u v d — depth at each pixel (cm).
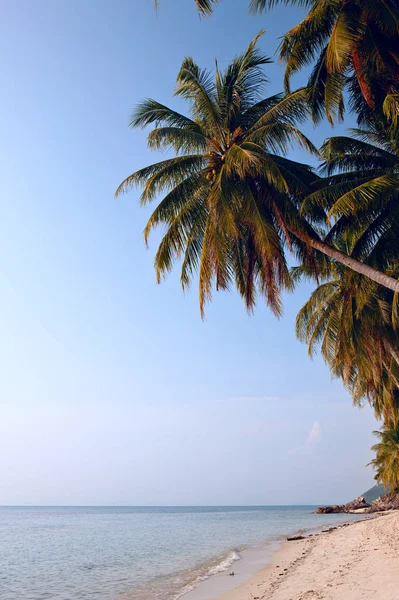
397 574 1308
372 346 2475
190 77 1789
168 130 1686
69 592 1764
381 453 6412
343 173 1742
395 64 1374
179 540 4162
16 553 3259
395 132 1602
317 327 2989
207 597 1426
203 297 1552
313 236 1672
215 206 1511
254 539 3953
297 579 1525
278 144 1691
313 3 1453
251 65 1852
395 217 1661
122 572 2259
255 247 1650
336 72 1421
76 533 5422
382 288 2369
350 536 2964
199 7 1192
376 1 1292
